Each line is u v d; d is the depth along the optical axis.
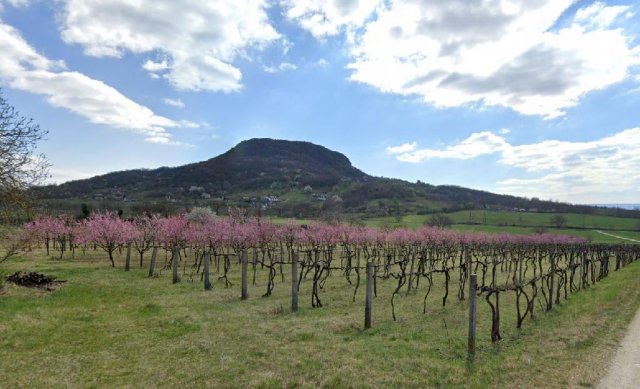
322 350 9.04
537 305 14.62
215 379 7.59
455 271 27.59
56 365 8.49
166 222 33.28
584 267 20.75
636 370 7.95
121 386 7.42
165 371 8.10
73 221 37.62
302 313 13.22
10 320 11.50
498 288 10.22
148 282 19.64
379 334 10.57
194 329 11.05
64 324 11.52
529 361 8.37
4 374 7.97
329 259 27.27
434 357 8.66
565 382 7.34
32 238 22.97
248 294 16.88
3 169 15.12
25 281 17.42
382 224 71.81
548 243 55.59
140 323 11.81
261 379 7.44
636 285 20.69
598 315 12.95
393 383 7.25
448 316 12.77
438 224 75.12
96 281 19.17
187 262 30.09
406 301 15.63
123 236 27.77
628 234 77.44
